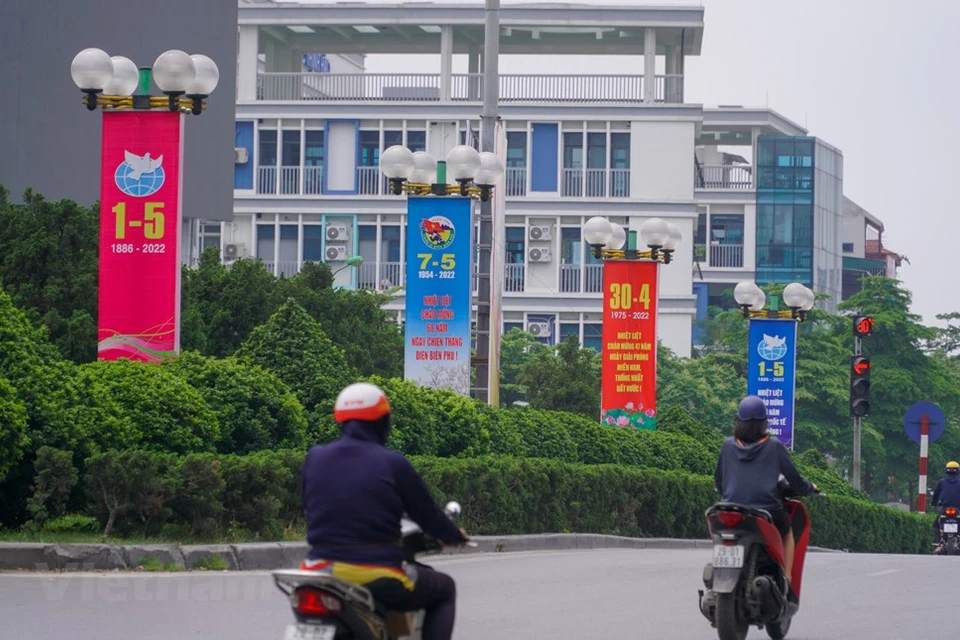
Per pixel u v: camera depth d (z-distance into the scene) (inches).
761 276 4143.7
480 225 1366.9
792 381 1774.1
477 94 3169.3
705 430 1795.0
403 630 367.2
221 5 1947.6
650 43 3102.9
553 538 1108.5
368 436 372.2
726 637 538.9
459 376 1227.2
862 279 3216.0
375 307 1736.0
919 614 659.4
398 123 3159.5
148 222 984.9
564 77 3196.4
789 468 563.2
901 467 3125.0
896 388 3085.6
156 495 764.6
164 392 854.5
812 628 609.9
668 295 3262.8
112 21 1788.9
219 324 1373.0
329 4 3080.7
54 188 1717.5
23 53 1699.1
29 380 775.1
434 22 3090.6
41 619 569.9
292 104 3149.6
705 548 1384.1
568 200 3174.2
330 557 358.3
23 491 776.9
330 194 3157.0
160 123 987.3
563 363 2224.4
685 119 3171.8
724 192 4158.5
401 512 364.2
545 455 1305.4
